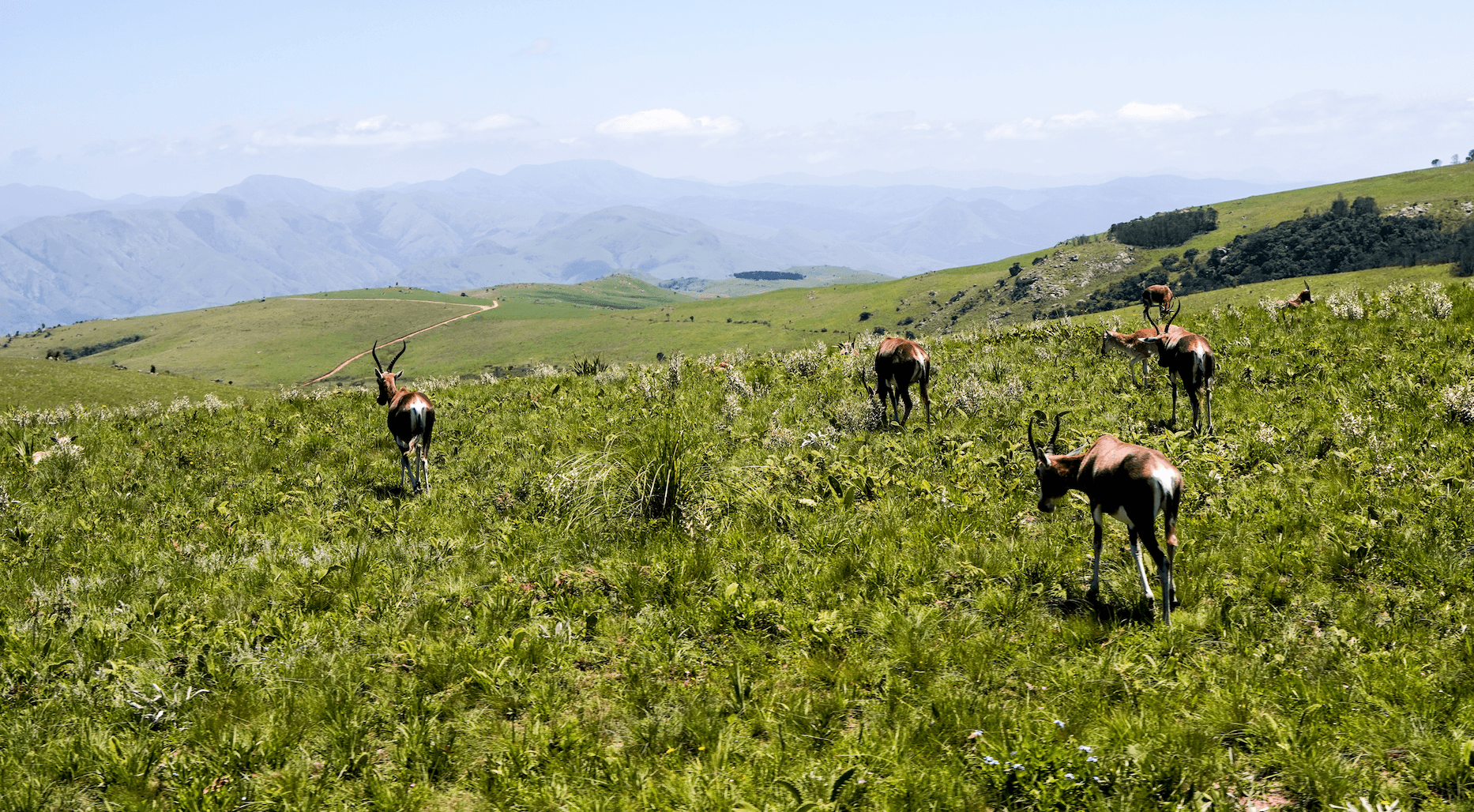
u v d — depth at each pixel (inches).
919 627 298.8
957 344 897.5
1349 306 725.9
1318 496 381.7
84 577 395.9
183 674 299.9
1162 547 349.4
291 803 228.1
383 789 229.8
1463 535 324.5
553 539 416.8
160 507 523.8
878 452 523.2
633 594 349.1
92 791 241.0
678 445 457.4
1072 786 207.6
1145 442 489.4
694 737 250.2
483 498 504.4
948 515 403.2
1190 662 269.9
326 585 376.8
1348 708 233.9
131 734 262.4
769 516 424.8
